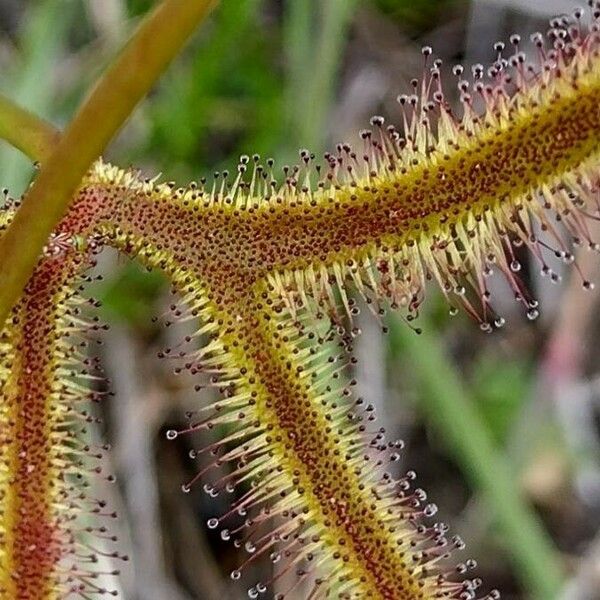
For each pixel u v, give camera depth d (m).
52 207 0.06
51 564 0.06
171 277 0.06
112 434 0.10
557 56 0.06
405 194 0.06
